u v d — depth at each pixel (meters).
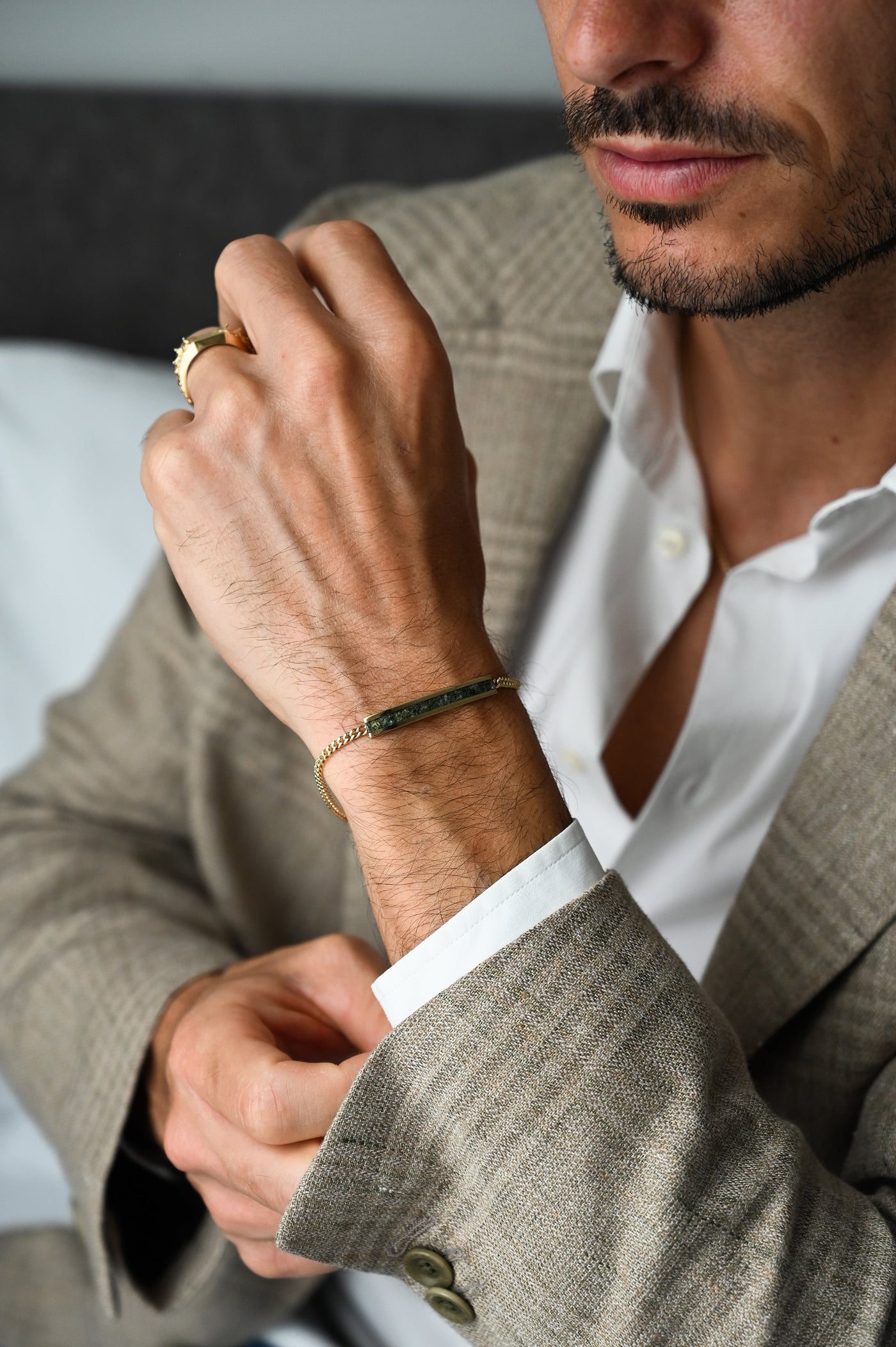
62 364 1.22
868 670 0.58
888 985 0.58
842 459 0.64
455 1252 0.52
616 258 0.56
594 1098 0.50
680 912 0.68
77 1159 0.64
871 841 0.58
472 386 0.71
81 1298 0.74
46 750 0.79
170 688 0.76
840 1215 0.52
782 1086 0.60
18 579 1.12
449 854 0.51
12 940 0.70
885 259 0.57
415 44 1.25
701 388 0.66
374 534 0.53
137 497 1.16
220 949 0.68
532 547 0.69
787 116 0.51
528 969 0.50
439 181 1.24
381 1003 0.52
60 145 1.25
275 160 1.25
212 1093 0.56
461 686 0.52
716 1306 0.49
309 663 0.53
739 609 0.65
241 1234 0.58
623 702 0.69
